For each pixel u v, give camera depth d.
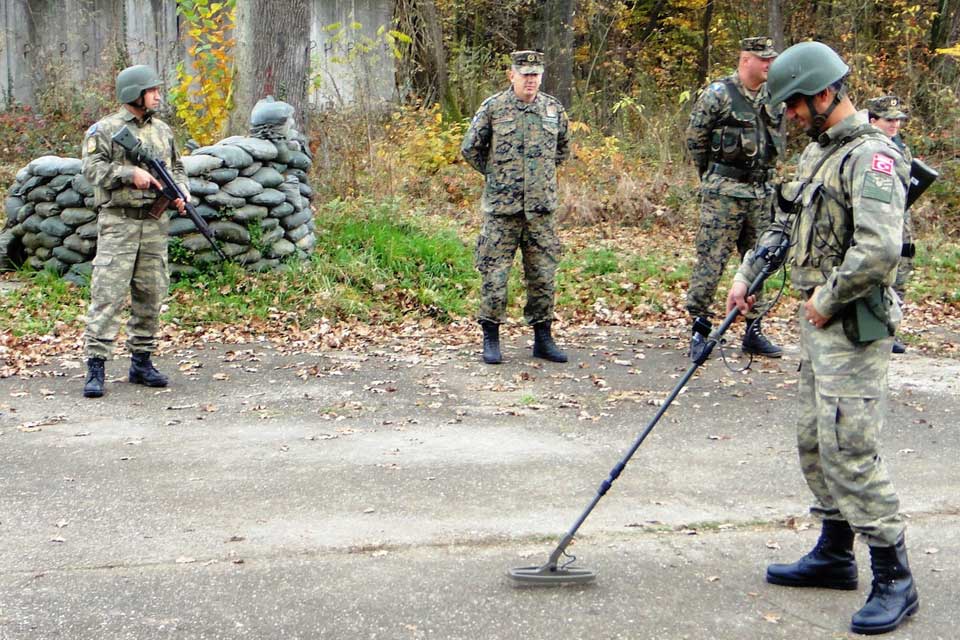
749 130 7.27
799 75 3.57
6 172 13.09
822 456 3.61
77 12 17.92
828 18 18.41
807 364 3.78
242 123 11.42
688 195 13.51
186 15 11.74
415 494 4.84
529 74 7.06
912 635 3.50
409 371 7.21
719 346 7.66
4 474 5.11
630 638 3.48
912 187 3.93
